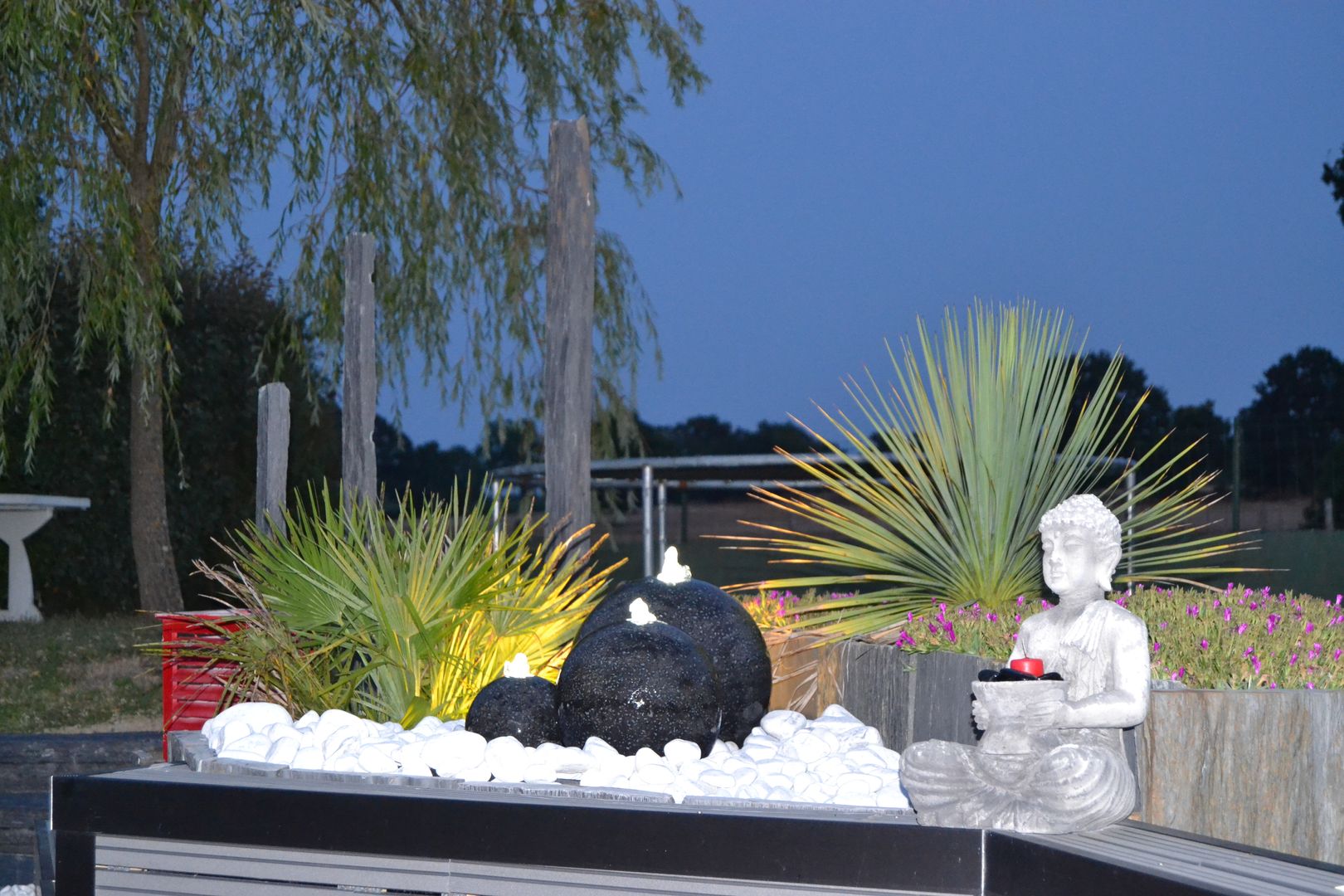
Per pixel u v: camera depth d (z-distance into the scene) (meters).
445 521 4.70
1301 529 10.10
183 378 14.34
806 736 3.85
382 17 11.63
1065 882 2.47
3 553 14.17
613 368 13.22
